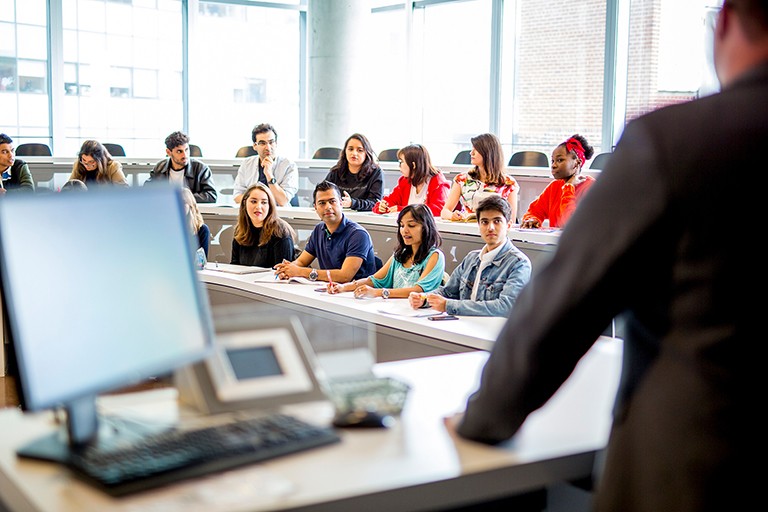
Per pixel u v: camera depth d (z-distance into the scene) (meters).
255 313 1.52
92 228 1.28
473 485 1.25
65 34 8.99
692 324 1.07
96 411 1.40
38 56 8.92
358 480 1.20
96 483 1.17
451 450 1.33
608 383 1.75
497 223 3.42
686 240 1.06
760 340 1.05
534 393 1.20
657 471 1.08
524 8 8.28
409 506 1.20
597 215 1.11
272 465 1.26
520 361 1.18
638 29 7.18
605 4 7.42
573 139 4.94
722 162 1.04
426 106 9.55
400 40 9.77
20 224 1.16
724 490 1.05
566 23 7.83
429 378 1.78
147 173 7.63
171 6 9.53
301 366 1.52
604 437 1.40
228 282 4.29
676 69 6.88
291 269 4.25
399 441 1.37
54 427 1.47
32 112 8.97
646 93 7.14
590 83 7.65
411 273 3.86
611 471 1.16
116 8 9.23
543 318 1.15
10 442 1.40
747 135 1.04
